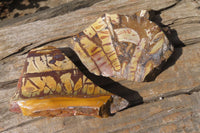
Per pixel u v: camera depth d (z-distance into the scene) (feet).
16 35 1.65
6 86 1.57
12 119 1.53
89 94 1.41
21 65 1.60
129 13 1.63
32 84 1.40
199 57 1.54
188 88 1.51
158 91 1.51
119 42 1.47
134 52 1.45
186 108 1.49
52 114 1.38
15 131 1.51
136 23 1.48
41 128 1.51
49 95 1.39
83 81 1.42
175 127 1.47
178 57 1.54
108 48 1.47
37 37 1.63
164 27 1.54
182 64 1.53
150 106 1.50
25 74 1.42
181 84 1.51
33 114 1.36
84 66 1.53
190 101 1.49
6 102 1.55
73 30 1.63
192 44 1.56
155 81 1.52
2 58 1.61
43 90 1.40
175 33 1.58
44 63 1.44
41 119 1.52
